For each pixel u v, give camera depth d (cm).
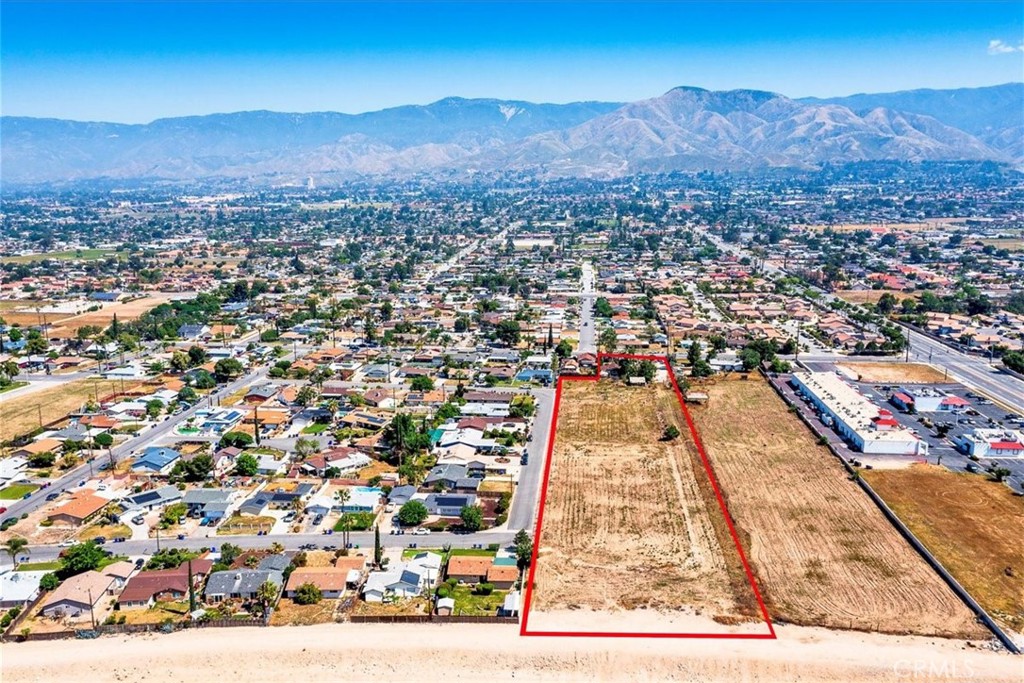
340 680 10119
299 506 15188
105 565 13012
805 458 17512
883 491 15562
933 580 12350
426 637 10938
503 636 10931
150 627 11238
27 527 14575
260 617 11519
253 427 19775
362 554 13375
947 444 18388
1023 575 12412
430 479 16238
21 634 11088
